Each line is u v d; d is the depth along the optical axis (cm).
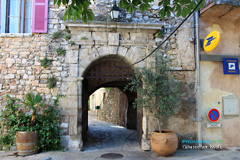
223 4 501
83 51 546
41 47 541
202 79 568
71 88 536
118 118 1130
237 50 592
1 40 540
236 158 465
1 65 536
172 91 486
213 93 570
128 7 343
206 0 530
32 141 477
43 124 505
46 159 442
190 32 577
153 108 505
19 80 534
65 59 542
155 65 515
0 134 521
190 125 557
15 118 504
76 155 483
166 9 333
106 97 1377
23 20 568
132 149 562
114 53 550
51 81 531
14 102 529
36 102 497
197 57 563
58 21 551
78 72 542
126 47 559
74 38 547
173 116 554
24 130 483
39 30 539
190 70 564
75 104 532
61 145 522
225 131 566
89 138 720
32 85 533
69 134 526
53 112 519
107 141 673
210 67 575
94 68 608
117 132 859
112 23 534
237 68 575
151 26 548
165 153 464
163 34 571
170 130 504
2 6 556
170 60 565
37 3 546
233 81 582
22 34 540
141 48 562
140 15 573
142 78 502
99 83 755
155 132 486
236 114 573
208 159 457
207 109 562
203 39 577
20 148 470
